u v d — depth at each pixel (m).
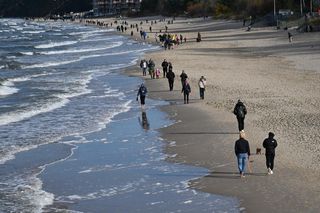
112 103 48.84
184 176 26.38
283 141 31.42
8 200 23.64
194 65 74.38
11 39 190.38
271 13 170.50
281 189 23.52
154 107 45.84
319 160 27.39
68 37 192.50
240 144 25.25
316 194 22.69
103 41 152.38
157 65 76.56
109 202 23.27
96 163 29.61
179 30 187.75
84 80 66.38
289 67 68.12
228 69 68.81
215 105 44.84
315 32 120.25
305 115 38.38
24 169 28.70
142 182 25.83
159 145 32.88
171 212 21.78
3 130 38.47
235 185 24.45
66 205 23.00
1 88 60.09
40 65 88.88
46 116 43.50
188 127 37.38
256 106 42.94
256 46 103.06
